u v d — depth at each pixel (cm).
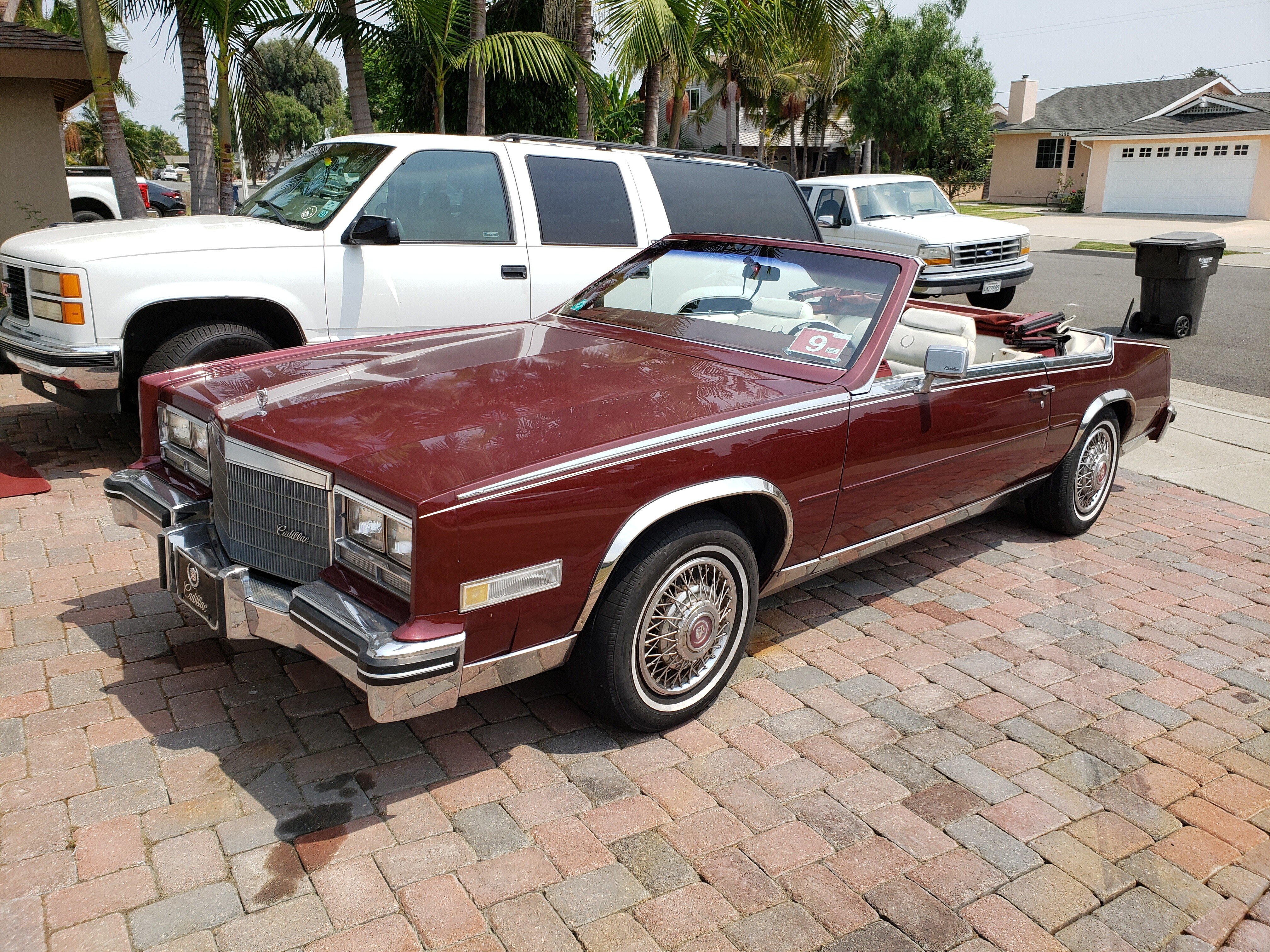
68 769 284
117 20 986
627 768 300
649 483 284
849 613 424
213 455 309
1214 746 330
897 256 383
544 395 319
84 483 534
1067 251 2362
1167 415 561
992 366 404
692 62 1201
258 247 539
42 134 1035
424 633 247
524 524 258
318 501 273
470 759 300
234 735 305
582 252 627
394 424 290
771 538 340
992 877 260
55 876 242
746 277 407
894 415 361
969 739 327
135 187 963
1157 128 3466
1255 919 250
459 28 1143
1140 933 243
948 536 524
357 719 317
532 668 280
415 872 250
